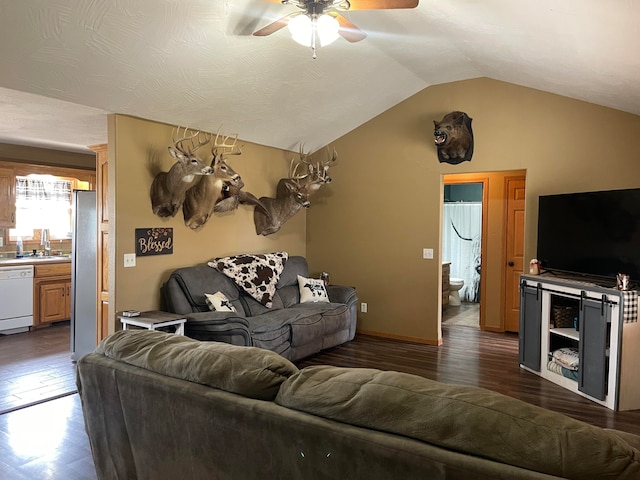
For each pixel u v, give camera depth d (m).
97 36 2.97
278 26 2.85
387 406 1.24
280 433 1.36
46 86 3.29
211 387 1.56
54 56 3.02
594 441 1.04
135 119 4.14
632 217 3.72
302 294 5.41
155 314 4.05
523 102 4.96
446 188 8.89
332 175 6.21
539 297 4.39
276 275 5.20
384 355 5.06
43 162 6.11
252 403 1.44
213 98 4.18
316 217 6.37
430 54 4.40
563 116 4.77
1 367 4.48
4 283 5.62
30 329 5.97
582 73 3.71
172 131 4.49
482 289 6.34
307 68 4.21
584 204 4.16
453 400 1.21
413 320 5.66
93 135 4.96
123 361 1.83
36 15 2.66
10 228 6.01
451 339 5.82
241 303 4.86
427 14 3.34
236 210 5.32
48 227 6.85
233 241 5.29
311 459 1.31
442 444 1.14
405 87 5.32
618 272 3.83
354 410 1.27
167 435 1.67
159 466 1.72
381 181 5.86
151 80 3.61
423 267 5.60
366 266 5.99
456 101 5.32
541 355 4.38
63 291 6.27
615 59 3.12
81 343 4.69
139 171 4.21
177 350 1.76
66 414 3.41
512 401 1.19
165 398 1.64
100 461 1.96
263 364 1.53
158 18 3.00
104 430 1.91
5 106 3.69
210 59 3.60
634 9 2.29
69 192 7.09
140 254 4.24
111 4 2.77
